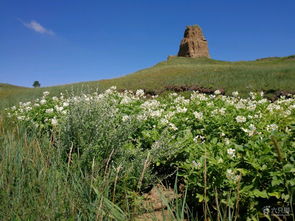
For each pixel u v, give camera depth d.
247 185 2.67
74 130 3.60
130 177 2.94
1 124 4.64
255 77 25.11
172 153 3.35
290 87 19.12
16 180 2.47
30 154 2.96
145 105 5.57
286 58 62.34
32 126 4.65
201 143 3.72
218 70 33.22
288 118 4.35
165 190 3.29
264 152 2.80
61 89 22.31
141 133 4.22
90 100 4.13
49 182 2.41
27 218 2.02
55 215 2.05
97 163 3.06
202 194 2.73
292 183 2.39
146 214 2.67
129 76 38.66
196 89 20.62
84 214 2.16
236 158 2.96
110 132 3.56
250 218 2.54
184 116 5.00
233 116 4.88
